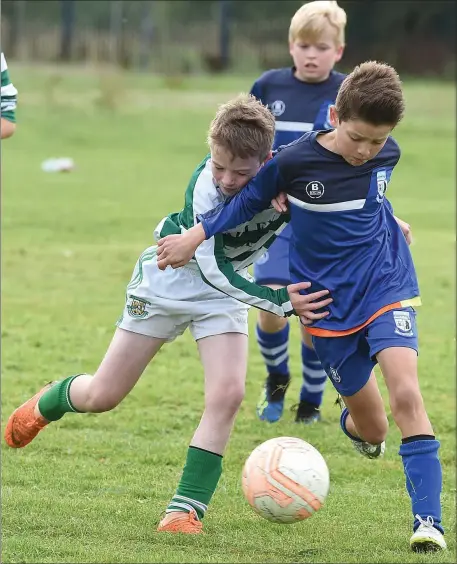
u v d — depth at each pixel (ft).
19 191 129.90
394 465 41.42
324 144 31.63
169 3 399.03
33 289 76.38
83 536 30.83
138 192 133.39
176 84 278.05
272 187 31.94
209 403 32.12
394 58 363.76
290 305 32.17
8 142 183.21
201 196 32.27
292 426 46.62
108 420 46.44
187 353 60.39
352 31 369.50
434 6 361.92
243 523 32.99
